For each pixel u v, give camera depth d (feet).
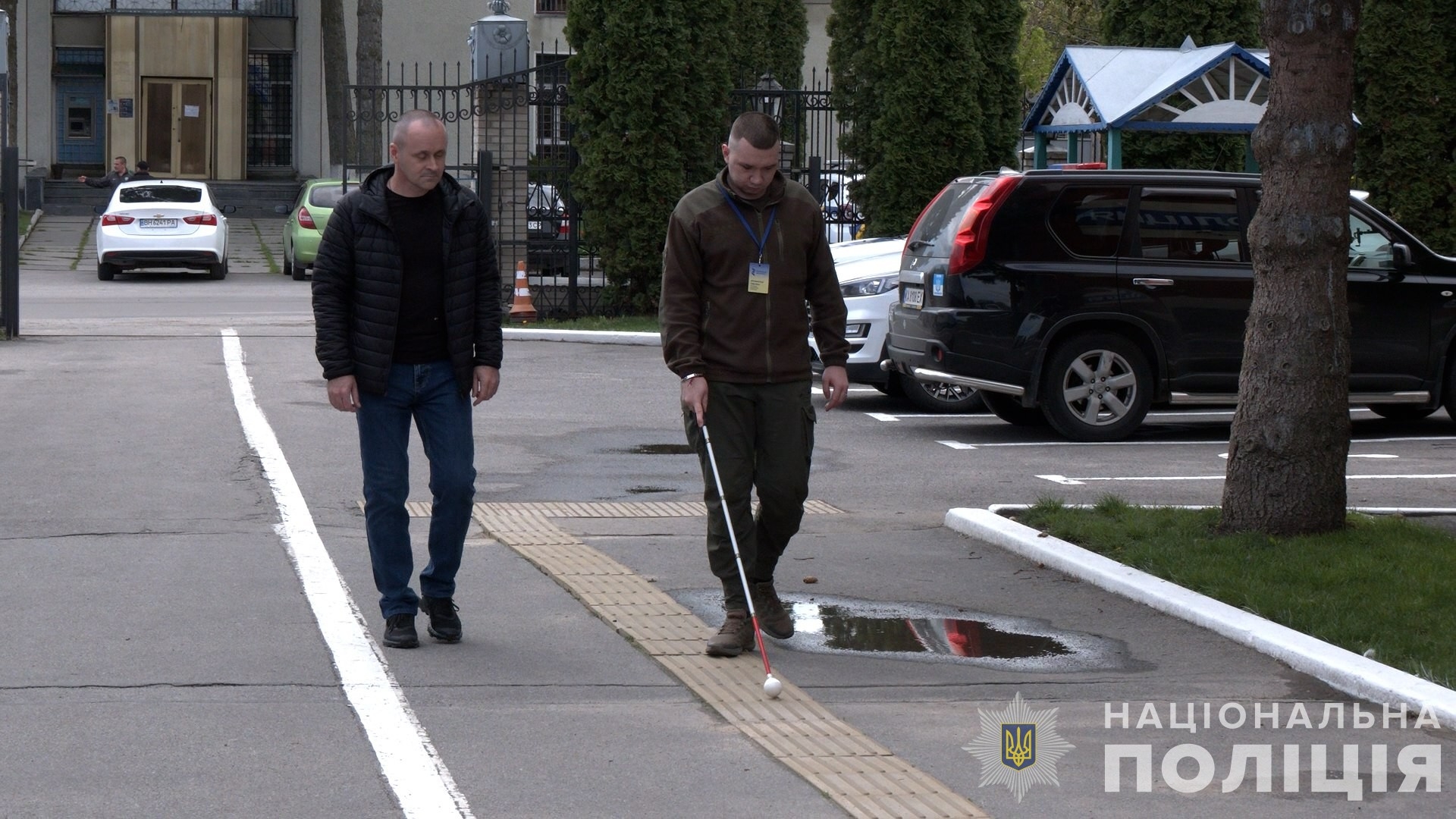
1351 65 33.83
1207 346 54.13
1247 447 34.88
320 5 197.67
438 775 21.57
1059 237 53.67
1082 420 54.24
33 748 22.39
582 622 30.01
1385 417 62.49
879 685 26.23
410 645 27.89
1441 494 44.29
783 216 27.89
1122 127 77.20
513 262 100.94
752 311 27.78
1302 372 34.32
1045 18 230.89
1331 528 34.65
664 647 28.17
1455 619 28.76
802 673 26.84
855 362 62.69
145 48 193.36
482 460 49.26
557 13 198.29
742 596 28.25
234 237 168.66
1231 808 20.81
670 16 89.92
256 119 199.82
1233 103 77.87
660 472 47.55
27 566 33.60
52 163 193.98
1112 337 54.03
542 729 23.65
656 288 92.22
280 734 23.17
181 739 22.90
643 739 23.25
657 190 91.09
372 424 27.84
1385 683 25.29
